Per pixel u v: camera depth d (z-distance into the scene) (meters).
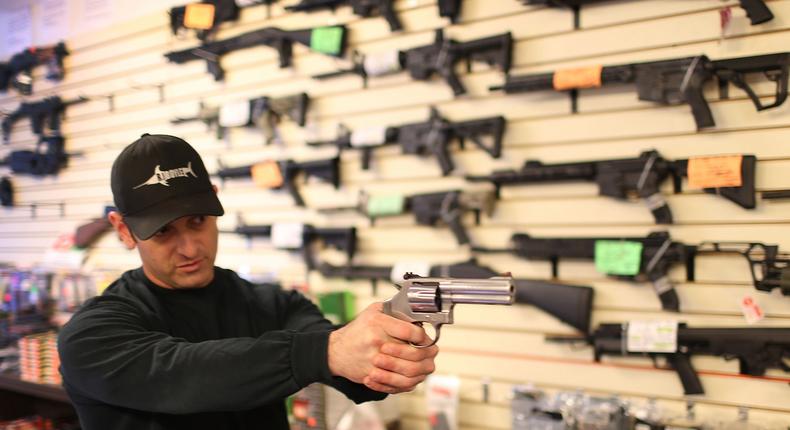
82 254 4.30
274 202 3.52
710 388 2.35
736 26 2.26
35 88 4.76
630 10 2.45
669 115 2.40
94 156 4.38
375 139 3.01
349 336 1.22
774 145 2.23
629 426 2.25
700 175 2.30
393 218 3.09
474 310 2.87
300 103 3.24
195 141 3.81
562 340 2.60
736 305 2.31
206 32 3.67
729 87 2.30
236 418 1.61
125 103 4.15
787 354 2.17
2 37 5.01
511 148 2.74
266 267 3.56
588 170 2.50
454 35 2.84
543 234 2.68
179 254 1.56
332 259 3.29
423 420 2.99
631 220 2.49
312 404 2.60
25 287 4.29
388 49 3.04
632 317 2.50
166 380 1.27
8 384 3.52
